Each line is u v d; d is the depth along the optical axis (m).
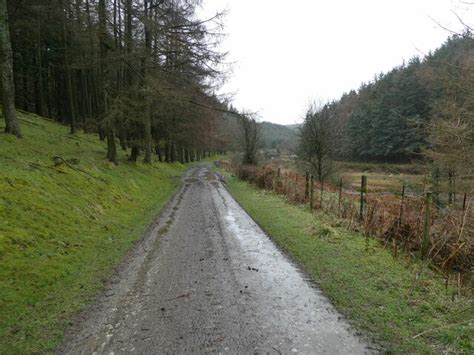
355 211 9.84
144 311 4.73
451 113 8.23
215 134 42.94
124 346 3.89
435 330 4.09
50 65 33.66
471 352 3.65
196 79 18.72
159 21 16.98
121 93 16.70
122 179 14.91
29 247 6.28
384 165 42.59
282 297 5.17
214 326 4.32
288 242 8.13
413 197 9.53
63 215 8.30
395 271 6.08
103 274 6.09
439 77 7.84
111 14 15.82
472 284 5.27
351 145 56.12
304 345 3.89
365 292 5.25
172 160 39.25
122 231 9.16
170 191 18.14
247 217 11.26
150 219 10.85
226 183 23.12
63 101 37.66
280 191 16.06
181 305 4.91
